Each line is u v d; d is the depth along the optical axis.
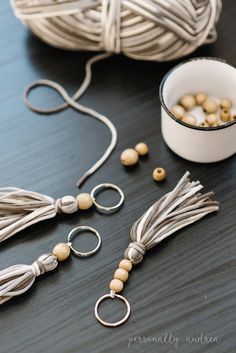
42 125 0.50
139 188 0.47
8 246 0.44
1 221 0.44
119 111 0.51
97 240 0.44
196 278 0.42
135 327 0.40
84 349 0.40
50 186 0.47
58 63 0.54
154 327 0.40
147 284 0.42
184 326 0.40
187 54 0.52
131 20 0.47
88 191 0.47
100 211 0.46
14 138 0.50
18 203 0.44
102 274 0.43
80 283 0.42
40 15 0.49
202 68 0.48
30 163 0.48
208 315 0.41
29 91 0.52
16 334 0.40
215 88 0.50
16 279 0.41
